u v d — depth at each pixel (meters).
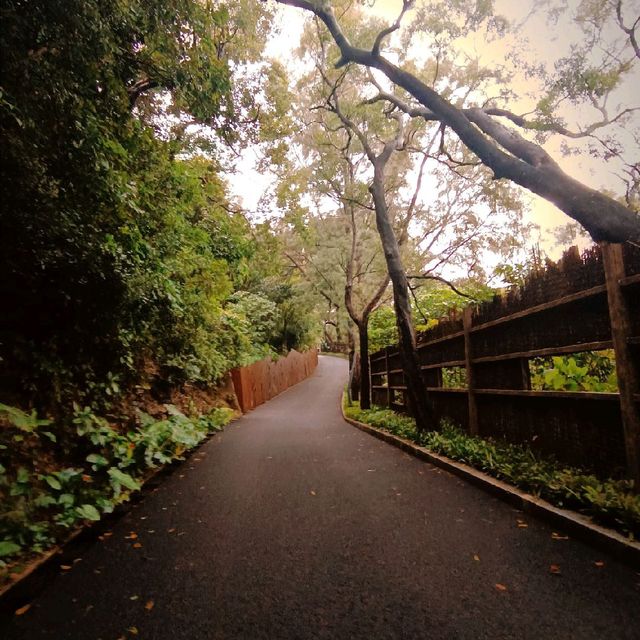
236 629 2.43
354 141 14.30
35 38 3.46
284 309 27.95
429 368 9.79
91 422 5.35
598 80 4.77
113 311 5.89
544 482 4.33
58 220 4.26
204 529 4.10
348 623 2.46
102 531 4.07
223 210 11.08
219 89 5.40
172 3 4.45
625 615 2.42
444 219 14.72
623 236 3.76
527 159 4.43
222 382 16.28
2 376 4.84
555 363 5.96
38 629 2.47
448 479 5.72
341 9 10.55
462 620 2.45
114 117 4.61
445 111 5.09
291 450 8.32
